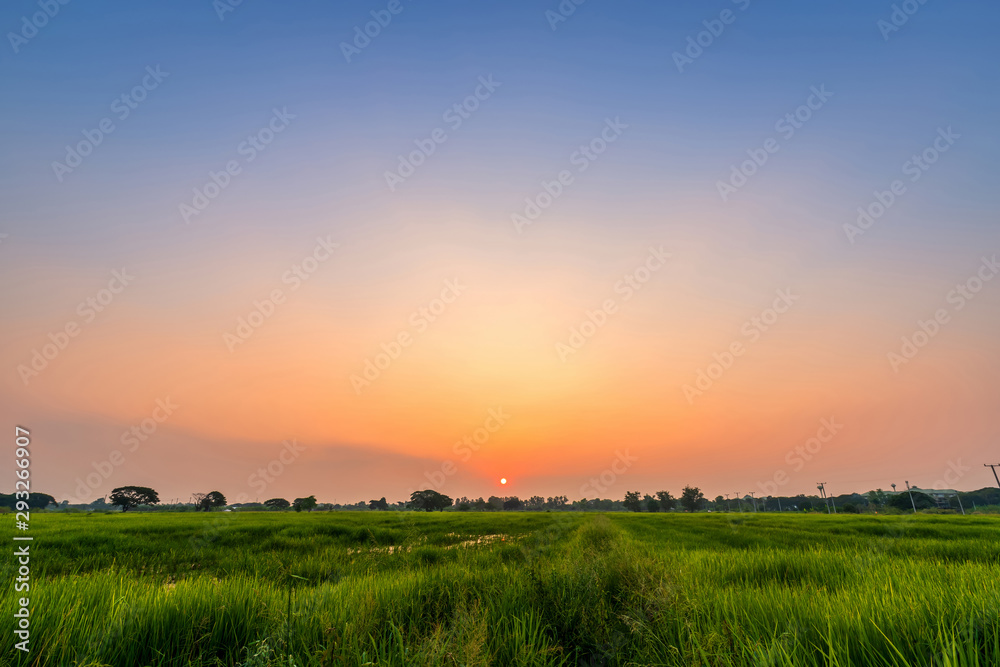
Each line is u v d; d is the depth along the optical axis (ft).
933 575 22.20
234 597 16.90
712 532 88.02
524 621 14.34
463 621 13.61
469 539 72.49
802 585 21.76
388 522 122.31
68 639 12.92
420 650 12.27
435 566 28.86
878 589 18.30
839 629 12.92
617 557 26.05
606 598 19.11
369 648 13.19
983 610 12.62
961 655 10.28
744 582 24.86
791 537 73.87
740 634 13.62
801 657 11.73
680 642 12.95
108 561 42.47
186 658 13.28
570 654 14.30
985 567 25.29
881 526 105.29
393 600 17.69
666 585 17.95
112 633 13.30
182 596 16.39
